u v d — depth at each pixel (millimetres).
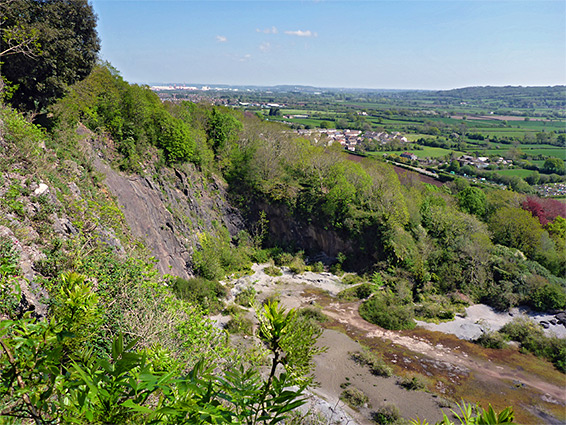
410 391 24062
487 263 41156
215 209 45375
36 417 2535
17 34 17781
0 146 14961
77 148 24562
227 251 42406
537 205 53156
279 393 2951
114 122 32969
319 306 35938
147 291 14594
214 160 49062
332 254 46125
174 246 34562
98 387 2402
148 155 36156
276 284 40125
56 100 25016
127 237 22422
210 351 12961
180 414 2373
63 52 23062
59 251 13055
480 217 53562
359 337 30688
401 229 43625
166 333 12164
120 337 2500
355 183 46875
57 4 23125
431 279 41062
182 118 46406
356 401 22422
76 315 2988
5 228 11273
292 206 47438
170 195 37281
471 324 34125
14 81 21641
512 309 37125
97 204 20484
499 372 27156
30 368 2633
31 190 14523
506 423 2127
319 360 26578
